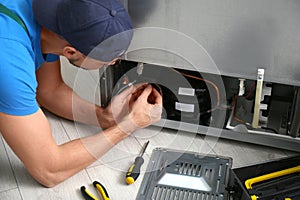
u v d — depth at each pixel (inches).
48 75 55.3
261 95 52.7
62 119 60.4
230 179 47.9
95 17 37.4
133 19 47.7
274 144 54.2
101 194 48.1
